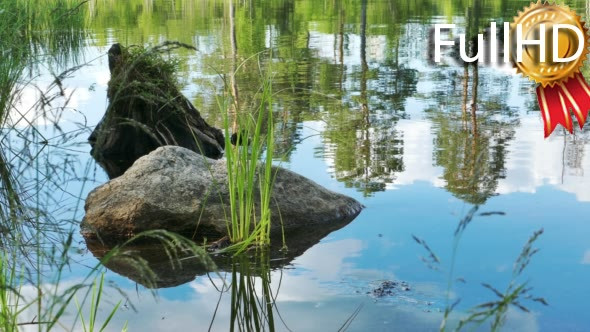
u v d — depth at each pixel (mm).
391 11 27047
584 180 6715
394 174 7027
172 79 8781
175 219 5664
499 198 6234
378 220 5801
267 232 5414
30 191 6195
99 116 9711
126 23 22828
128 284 4633
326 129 9000
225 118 5414
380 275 4715
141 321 4078
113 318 4109
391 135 8656
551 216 5762
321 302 4320
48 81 11492
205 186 5938
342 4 30844
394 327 3949
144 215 5613
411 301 4293
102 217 5648
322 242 5391
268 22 23625
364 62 14703
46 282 4488
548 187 6523
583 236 5312
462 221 2582
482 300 4293
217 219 5703
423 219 5773
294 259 5066
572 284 4477
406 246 5223
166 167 6035
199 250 2854
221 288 4582
